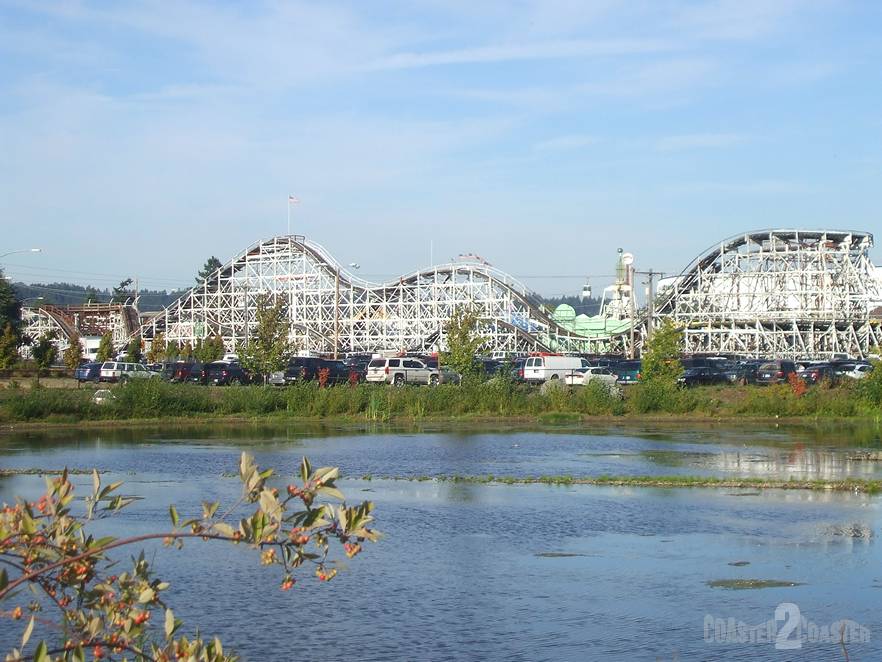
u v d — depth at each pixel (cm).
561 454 3575
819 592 1631
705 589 1650
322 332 11575
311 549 1906
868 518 2264
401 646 1355
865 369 7225
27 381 7481
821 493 2630
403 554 1889
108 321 13738
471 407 5525
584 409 5509
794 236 10956
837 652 1332
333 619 1470
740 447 3831
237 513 2222
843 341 10719
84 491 2545
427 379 7275
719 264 11094
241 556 1853
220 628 1425
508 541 2008
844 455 3534
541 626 1447
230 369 7231
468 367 6762
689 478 2841
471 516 2277
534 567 1792
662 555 1886
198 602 1552
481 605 1548
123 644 820
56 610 1474
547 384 5847
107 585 830
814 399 5506
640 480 2819
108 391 5156
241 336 11825
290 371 7175
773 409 5441
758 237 10950
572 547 1961
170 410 5122
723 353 9900
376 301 11481
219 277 12250
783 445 3903
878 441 4088
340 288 11556
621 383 7031
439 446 3844
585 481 2822
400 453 3578
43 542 786
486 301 10825
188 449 3638
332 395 5447
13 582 795
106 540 802
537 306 11219
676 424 5038
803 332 10731
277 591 1619
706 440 4144
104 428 4584
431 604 1555
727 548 1953
